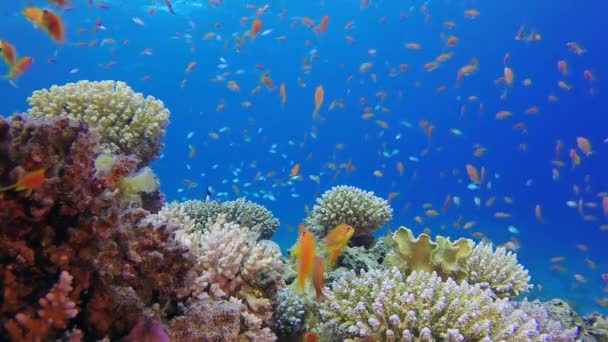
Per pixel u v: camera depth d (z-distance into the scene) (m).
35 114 6.18
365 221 7.38
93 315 2.14
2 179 1.96
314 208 7.90
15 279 1.92
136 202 3.08
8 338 1.79
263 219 8.81
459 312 3.78
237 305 3.06
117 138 6.23
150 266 2.53
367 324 3.88
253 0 32.47
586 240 32.97
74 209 2.10
